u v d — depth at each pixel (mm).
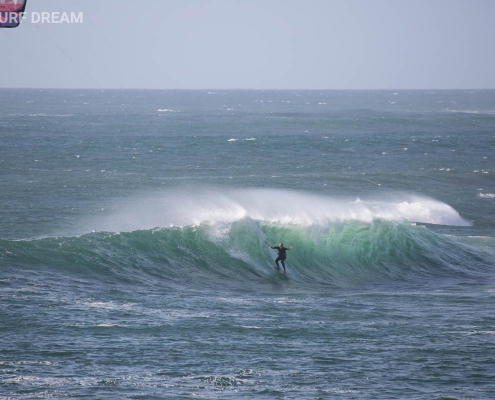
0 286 60656
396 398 38562
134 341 48500
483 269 84812
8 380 39906
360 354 47031
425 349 48375
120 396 38000
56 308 55844
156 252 76562
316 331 52938
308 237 85125
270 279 76875
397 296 69000
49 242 72438
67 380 40312
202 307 60219
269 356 46219
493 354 47344
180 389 39469
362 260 84125
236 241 81688
